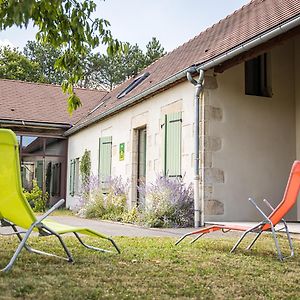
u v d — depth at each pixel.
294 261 4.04
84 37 4.34
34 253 4.01
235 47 6.79
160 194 8.23
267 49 7.22
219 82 8.12
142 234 6.34
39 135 15.98
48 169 17.39
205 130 7.91
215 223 7.41
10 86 17.70
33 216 3.32
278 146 8.49
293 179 4.16
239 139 8.16
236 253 4.43
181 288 2.87
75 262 3.63
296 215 8.58
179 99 8.76
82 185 14.05
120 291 2.73
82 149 14.80
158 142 9.55
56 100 17.56
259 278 3.27
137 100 10.41
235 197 8.02
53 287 2.74
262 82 8.60
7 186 3.16
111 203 10.65
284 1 8.98
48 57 37.62
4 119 14.92
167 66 11.53
